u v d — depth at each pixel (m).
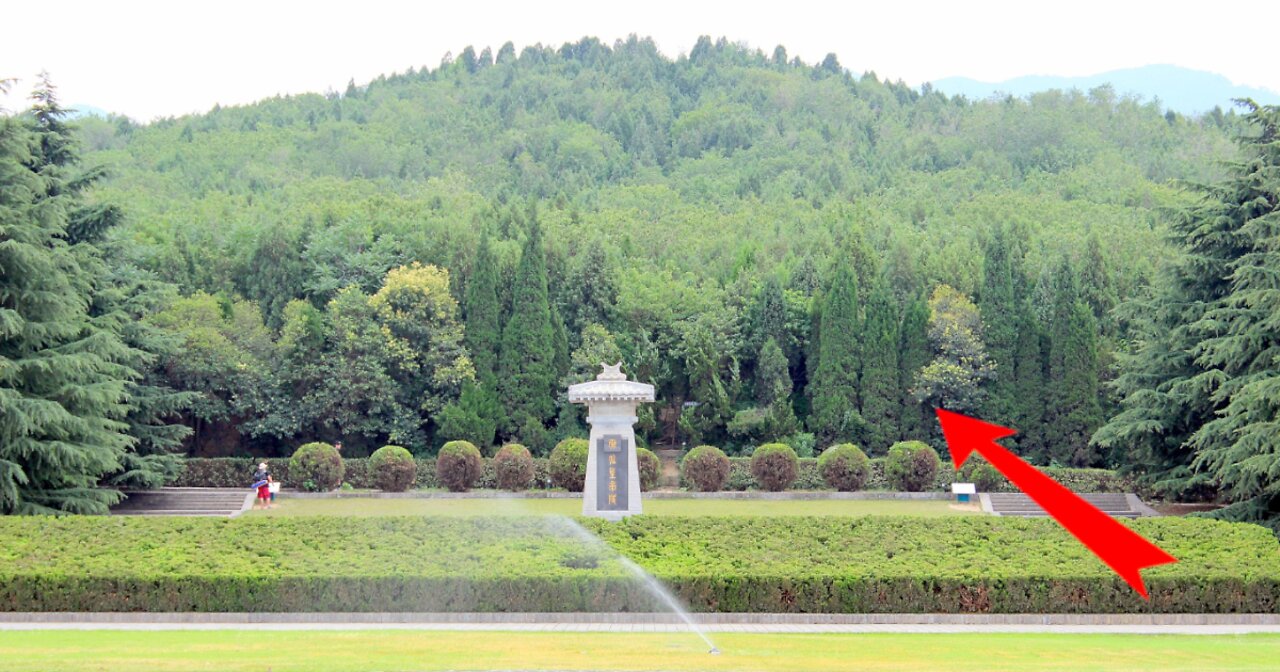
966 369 61.62
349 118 151.38
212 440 61.66
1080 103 142.12
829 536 31.33
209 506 46.59
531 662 20.23
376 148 131.88
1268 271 38.59
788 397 63.06
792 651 21.95
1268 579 27.77
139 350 45.78
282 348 59.84
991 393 62.66
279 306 64.81
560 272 68.81
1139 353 47.25
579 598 27.05
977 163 128.62
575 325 67.00
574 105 157.75
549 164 135.50
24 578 26.89
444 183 115.12
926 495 51.66
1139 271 70.25
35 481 39.28
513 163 135.00
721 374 66.25
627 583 27.12
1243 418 37.75
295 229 69.62
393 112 152.38
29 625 25.58
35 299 38.78
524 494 51.81
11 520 32.16
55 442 38.22
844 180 122.25
